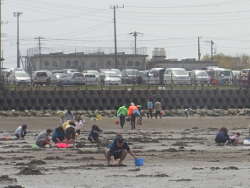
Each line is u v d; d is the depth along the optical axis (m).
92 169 115.12
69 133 164.50
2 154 146.88
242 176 104.75
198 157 138.25
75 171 112.38
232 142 169.75
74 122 177.75
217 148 159.75
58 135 164.75
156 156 140.88
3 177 103.50
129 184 96.38
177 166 120.31
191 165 122.12
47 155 143.62
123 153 119.56
